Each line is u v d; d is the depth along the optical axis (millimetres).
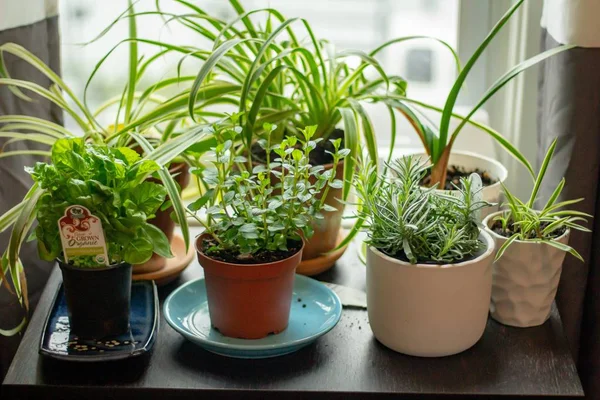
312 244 1131
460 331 937
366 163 1017
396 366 951
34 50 1168
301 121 1164
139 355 938
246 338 974
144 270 1111
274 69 1024
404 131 1509
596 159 1085
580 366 1200
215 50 979
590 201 1104
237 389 908
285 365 954
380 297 942
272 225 942
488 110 1481
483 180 1226
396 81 1191
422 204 933
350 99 1109
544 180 1150
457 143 1456
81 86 1495
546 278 997
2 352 1135
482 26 1432
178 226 1347
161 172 958
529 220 994
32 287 1211
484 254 928
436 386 913
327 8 1484
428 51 1507
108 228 890
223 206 925
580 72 1048
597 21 1015
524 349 986
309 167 966
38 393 913
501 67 1438
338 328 1038
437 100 1499
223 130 1075
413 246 926
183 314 1037
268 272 919
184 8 1427
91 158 894
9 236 1123
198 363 958
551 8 1125
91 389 910
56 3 1229
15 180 1147
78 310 939
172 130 1169
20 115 1088
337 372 940
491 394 899
